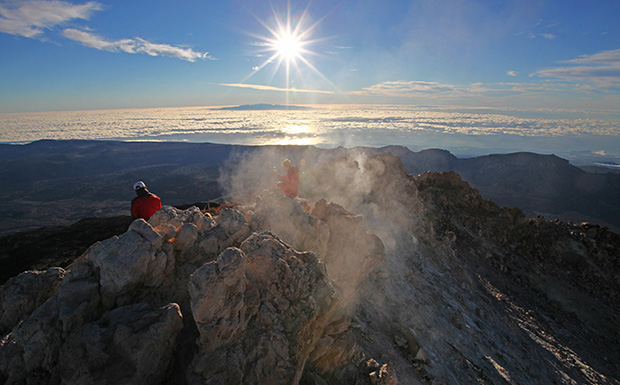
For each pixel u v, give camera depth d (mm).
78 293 4762
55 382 4207
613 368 14227
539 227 23109
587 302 18328
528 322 15055
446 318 11219
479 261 19203
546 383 10938
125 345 4145
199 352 4434
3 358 4438
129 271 4871
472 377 8992
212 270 4488
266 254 5660
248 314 5094
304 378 5930
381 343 8383
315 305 5566
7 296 5422
